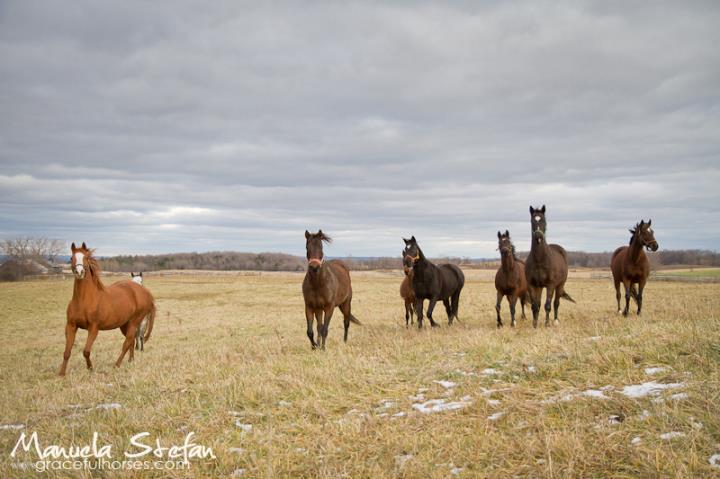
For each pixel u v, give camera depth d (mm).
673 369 5195
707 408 4043
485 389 5488
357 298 32344
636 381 5016
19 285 51438
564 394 4941
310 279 9586
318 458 4129
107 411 5969
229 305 32781
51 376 9734
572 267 86500
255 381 6555
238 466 4195
